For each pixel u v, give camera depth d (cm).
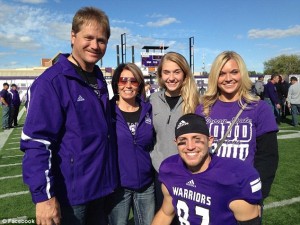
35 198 192
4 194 515
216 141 241
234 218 201
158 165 292
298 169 605
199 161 199
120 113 287
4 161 777
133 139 285
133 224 385
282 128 1170
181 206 214
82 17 218
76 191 215
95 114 224
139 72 295
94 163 222
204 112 252
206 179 196
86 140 217
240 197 191
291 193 475
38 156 195
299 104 1204
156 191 301
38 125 198
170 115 295
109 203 289
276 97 1279
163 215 239
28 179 193
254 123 232
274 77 1448
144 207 298
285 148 802
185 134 198
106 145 231
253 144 232
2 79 3594
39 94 200
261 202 218
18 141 1069
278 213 405
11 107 1459
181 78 296
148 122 295
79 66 230
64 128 214
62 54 226
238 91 245
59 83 209
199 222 208
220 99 254
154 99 309
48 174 197
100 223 253
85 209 225
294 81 1209
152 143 302
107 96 246
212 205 198
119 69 297
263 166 225
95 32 219
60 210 214
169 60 295
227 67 242
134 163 284
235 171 192
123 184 282
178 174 209
